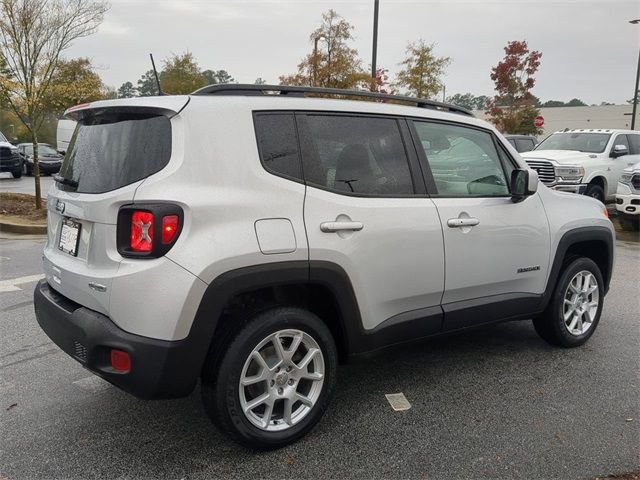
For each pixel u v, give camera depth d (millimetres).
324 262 2955
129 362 2555
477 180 3879
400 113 3547
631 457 2914
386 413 3371
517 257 3971
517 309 4066
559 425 3242
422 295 3484
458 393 3654
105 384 3738
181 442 3020
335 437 3090
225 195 2699
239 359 2754
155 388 2586
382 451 2951
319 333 3025
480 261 3736
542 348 4512
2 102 11820
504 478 2725
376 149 3365
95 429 3145
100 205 2688
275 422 2971
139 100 2834
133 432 3117
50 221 3361
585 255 4852
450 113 3900
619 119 46438
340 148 3195
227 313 2885
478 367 4094
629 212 10938
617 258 8625
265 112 2953
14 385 3711
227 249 2643
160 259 2549
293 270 2846
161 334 2545
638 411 3424
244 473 2742
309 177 3016
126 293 2553
